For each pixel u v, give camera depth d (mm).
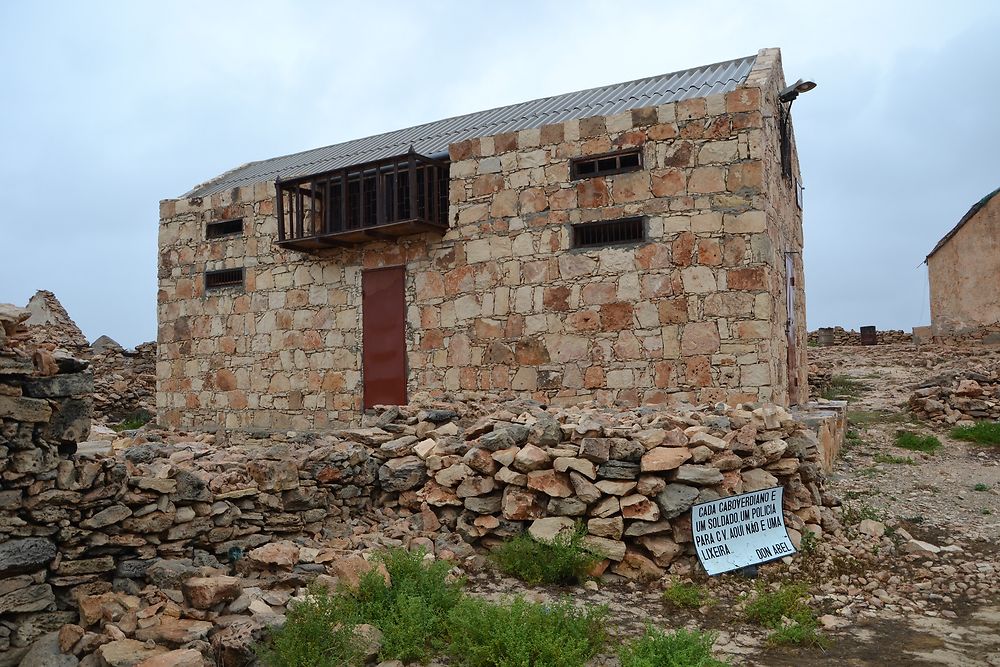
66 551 5121
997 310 22250
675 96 12133
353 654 4648
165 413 15812
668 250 10797
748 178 10367
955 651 5266
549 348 11578
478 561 6828
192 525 5895
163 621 4805
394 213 12484
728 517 6965
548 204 11664
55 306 23031
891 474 10547
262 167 19141
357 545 6750
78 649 4617
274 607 5074
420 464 7805
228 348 15000
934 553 7242
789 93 12148
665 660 4723
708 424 7629
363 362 13391
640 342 10938
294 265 14234
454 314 12445
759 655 5223
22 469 4871
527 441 7410
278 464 6738
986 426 12461
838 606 6129
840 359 22172
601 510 6859
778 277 11656
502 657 4742
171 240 15867
